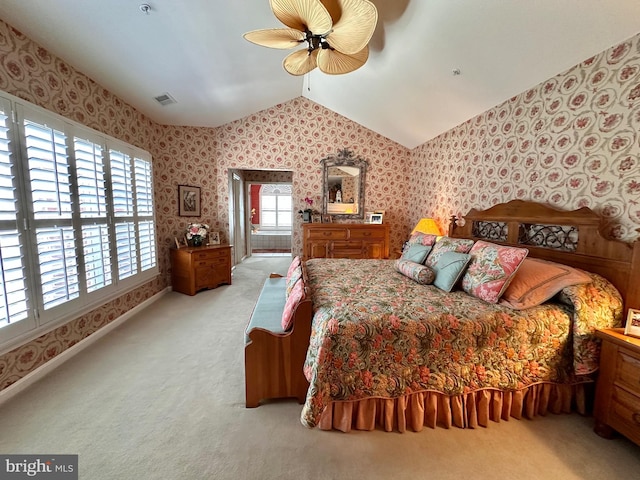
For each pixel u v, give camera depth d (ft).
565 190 6.79
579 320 5.22
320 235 14.48
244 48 9.05
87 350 7.95
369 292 6.51
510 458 4.62
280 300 7.93
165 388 6.29
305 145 15.39
